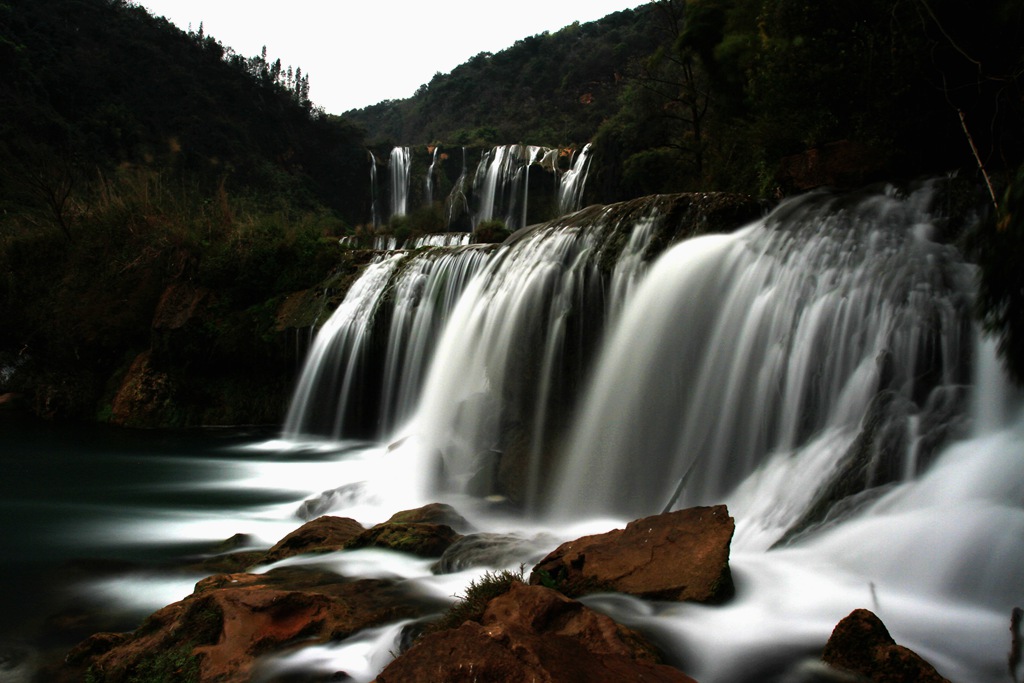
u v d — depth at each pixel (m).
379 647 5.39
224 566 8.06
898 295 8.46
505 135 94.38
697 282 10.71
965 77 11.44
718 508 6.41
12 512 10.95
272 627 5.58
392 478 11.33
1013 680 4.56
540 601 4.96
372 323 17.78
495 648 4.12
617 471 10.48
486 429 12.73
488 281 14.59
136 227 23.14
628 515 10.10
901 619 5.40
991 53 11.10
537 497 10.90
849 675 4.58
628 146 38.78
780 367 9.31
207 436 18.55
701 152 26.00
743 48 19.00
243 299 21.30
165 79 67.56
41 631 6.33
